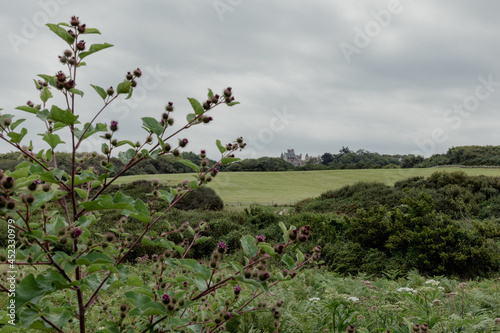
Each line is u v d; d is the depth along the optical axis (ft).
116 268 5.85
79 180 6.04
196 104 6.60
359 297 16.37
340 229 39.91
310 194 121.60
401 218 35.76
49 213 6.78
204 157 7.55
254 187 134.72
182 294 6.59
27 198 5.10
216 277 7.00
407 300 14.69
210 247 40.83
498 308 16.07
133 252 28.25
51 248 5.91
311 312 13.87
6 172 5.56
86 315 9.50
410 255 31.73
